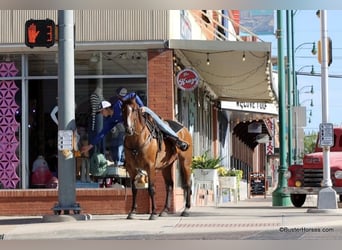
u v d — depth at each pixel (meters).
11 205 18.53
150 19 18.50
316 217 16.31
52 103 19.08
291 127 32.69
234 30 33.41
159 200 18.22
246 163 44.12
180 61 20.17
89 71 18.94
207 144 27.50
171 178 17.27
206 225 14.62
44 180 19.00
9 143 19.17
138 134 15.42
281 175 23.47
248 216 16.91
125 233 13.66
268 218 16.17
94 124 18.77
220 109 30.50
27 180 19.03
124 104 15.29
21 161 19.11
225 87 26.16
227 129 35.12
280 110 24.06
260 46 18.28
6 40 18.89
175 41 18.42
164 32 18.45
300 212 18.41
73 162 16.30
